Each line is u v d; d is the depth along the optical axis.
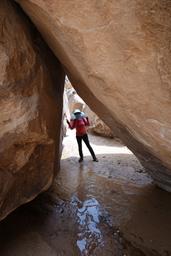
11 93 2.58
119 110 2.86
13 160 3.20
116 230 4.00
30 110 2.90
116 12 1.71
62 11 1.94
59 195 5.00
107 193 5.11
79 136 6.70
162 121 2.27
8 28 2.44
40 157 3.71
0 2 2.39
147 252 3.53
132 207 4.61
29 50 2.76
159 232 3.92
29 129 3.00
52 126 3.71
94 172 6.11
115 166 6.49
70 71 3.68
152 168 4.87
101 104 3.76
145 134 2.85
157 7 1.55
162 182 5.06
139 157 4.99
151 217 4.31
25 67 2.68
